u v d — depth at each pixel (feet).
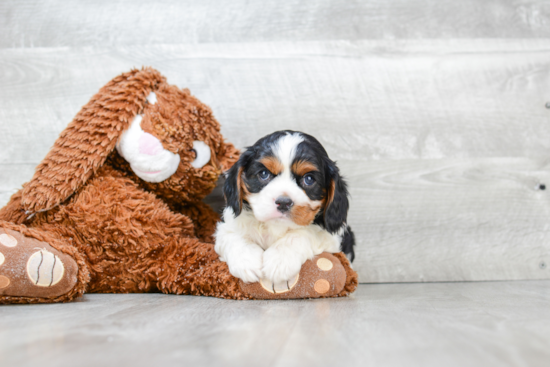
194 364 2.61
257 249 5.57
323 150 5.96
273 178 5.50
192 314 4.29
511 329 3.61
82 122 6.26
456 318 4.10
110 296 5.82
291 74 8.32
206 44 8.36
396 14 8.41
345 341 3.18
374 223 8.25
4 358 2.72
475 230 8.28
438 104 8.36
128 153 6.35
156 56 8.34
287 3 8.38
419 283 7.98
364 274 8.20
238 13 8.38
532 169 8.34
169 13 8.38
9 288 4.89
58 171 6.03
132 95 6.38
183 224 6.50
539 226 8.29
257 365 2.60
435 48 8.41
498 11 8.47
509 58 8.41
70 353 2.83
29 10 8.34
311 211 5.49
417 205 8.28
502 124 8.38
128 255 6.09
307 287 5.49
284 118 8.29
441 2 8.43
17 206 6.21
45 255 5.06
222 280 5.57
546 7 8.46
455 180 8.32
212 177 6.98
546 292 6.31
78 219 5.99
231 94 8.30
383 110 8.34
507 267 8.25
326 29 8.39
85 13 8.37
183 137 6.57
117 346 3.00
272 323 3.83
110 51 8.34
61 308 4.72
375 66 8.36
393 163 8.30
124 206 6.10
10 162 8.18
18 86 8.27
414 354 2.86
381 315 4.26
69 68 8.30
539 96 8.41
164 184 6.72
